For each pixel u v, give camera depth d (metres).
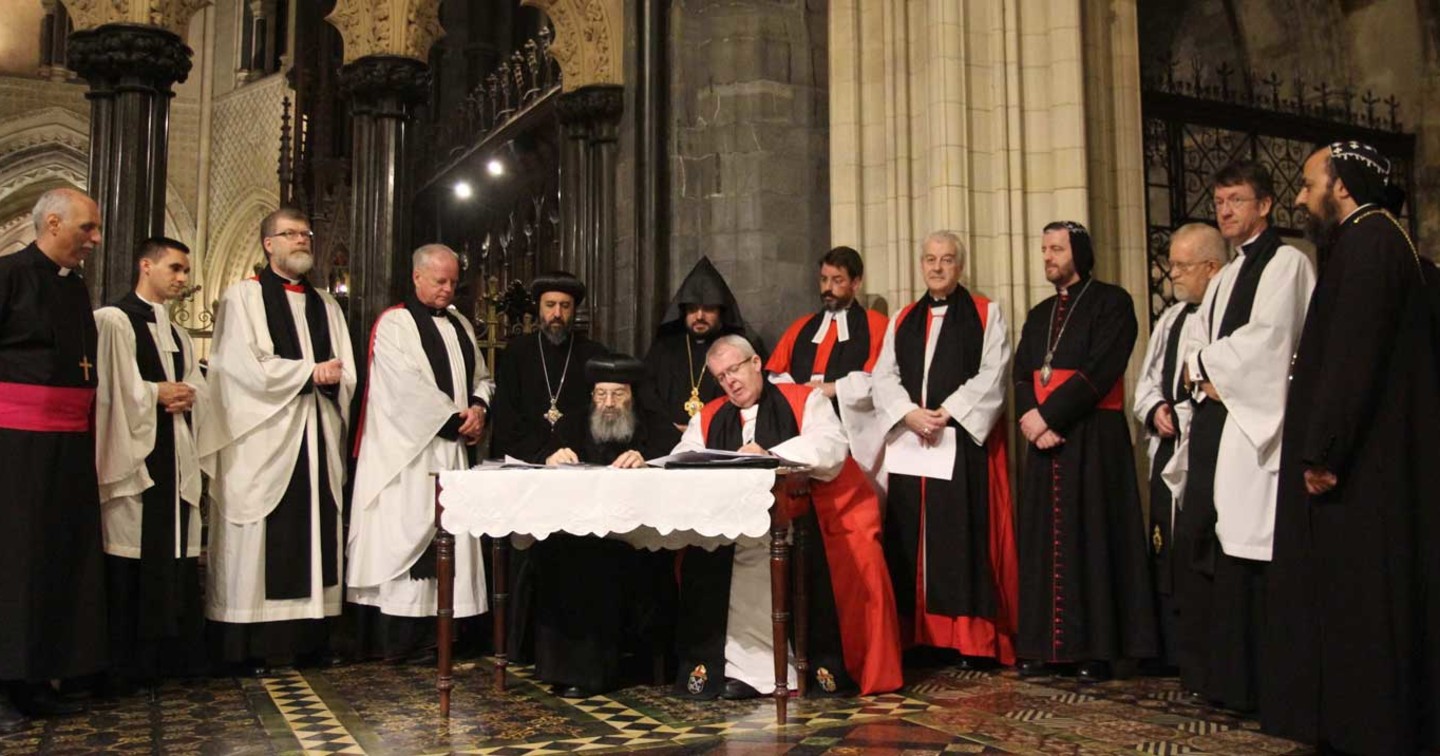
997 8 6.96
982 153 6.93
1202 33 10.66
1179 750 4.05
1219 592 4.60
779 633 4.50
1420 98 9.32
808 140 7.83
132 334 5.39
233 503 5.75
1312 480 3.74
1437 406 3.74
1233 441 4.50
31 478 4.62
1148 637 5.41
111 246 6.62
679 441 5.98
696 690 5.04
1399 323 3.75
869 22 7.41
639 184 7.80
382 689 5.34
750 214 7.68
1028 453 5.65
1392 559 3.65
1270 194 4.79
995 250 6.86
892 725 4.46
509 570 6.04
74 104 20.73
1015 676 5.58
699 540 5.17
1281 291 4.48
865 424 6.09
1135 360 7.13
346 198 15.77
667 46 7.91
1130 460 5.61
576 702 4.99
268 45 20.83
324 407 6.05
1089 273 5.81
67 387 4.79
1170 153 7.97
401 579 6.04
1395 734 3.58
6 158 20.33
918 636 5.88
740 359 5.34
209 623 5.73
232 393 5.82
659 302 7.73
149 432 5.29
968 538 5.78
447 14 15.62
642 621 5.51
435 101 15.51
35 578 4.58
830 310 6.65
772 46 7.82
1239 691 4.50
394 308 6.38
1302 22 9.97
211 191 21.20
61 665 4.71
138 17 6.69
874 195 7.35
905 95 7.20
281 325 5.96
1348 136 8.96
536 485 4.54
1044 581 5.48
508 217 12.07
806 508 5.09
